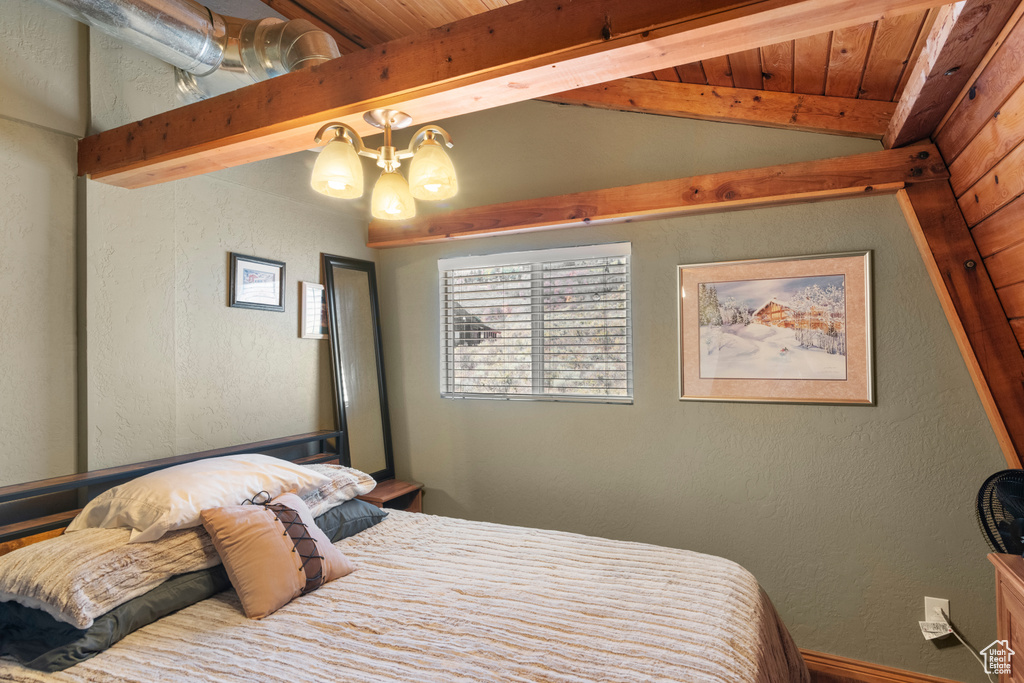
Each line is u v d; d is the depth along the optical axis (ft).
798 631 8.23
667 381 9.05
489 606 5.36
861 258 7.88
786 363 8.31
